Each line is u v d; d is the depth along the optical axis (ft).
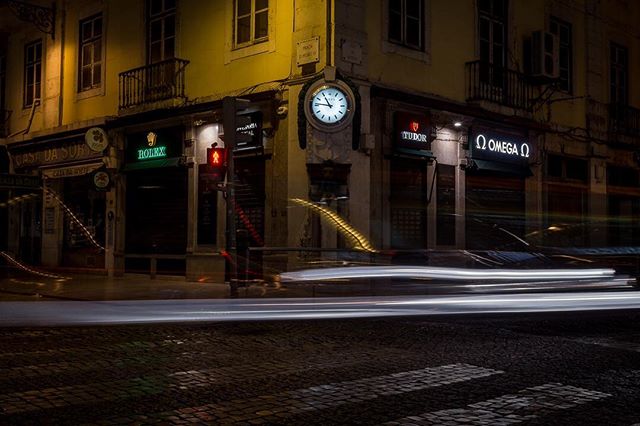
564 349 25.05
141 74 62.23
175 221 59.52
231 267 43.21
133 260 62.85
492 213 60.95
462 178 58.34
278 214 51.13
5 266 77.51
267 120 51.96
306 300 40.96
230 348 25.05
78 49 69.72
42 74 73.67
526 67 64.64
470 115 58.13
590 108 71.61
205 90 57.00
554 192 67.26
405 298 39.11
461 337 27.76
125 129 63.57
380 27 52.54
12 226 77.87
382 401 17.44
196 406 16.72
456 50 58.54
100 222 66.59
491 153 60.44
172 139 59.31
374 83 51.57
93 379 19.67
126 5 64.44
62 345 25.53
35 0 74.13
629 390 18.79
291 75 50.67
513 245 52.90
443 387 19.04
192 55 58.29
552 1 68.03
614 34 75.92
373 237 51.57
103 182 62.75
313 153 49.06
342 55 49.39
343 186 49.78
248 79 53.67
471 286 40.88
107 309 37.42
